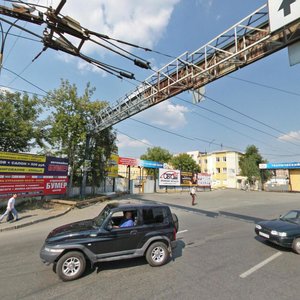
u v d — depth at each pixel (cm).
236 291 504
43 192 1766
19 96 1856
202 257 727
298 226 819
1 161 1516
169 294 489
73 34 785
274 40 948
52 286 529
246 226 1221
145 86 1662
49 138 2033
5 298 477
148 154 5875
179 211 1745
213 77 1212
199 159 7150
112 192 2745
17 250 791
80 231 605
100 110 2242
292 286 531
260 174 5153
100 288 518
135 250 635
